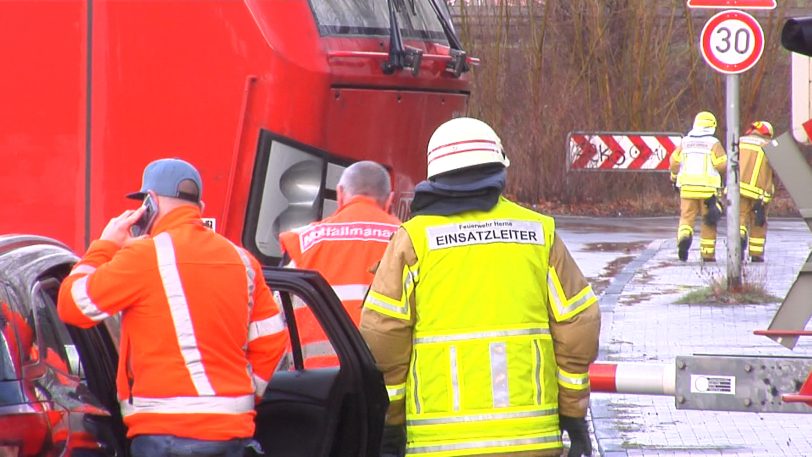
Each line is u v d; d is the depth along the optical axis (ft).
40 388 44.11
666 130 312.50
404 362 51.57
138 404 49.03
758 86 314.14
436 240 50.96
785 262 190.90
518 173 301.22
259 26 86.94
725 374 57.16
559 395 52.29
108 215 87.61
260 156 87.20
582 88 309.01
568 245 221.46
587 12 308.19
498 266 50.85
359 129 91.30
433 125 99.66
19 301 45.24
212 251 50.11
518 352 50.52
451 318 50.62
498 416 50.16
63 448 44.01
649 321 136.56
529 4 309.63
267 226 87.86
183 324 48.96
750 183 189.47
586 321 51.37
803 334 53.67
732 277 152.05
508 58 310.04
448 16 105.91
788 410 56.24
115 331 53.26
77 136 87.45
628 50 310.45
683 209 193.26
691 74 314.55
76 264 50.57
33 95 87.61
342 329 54.34
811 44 54.29
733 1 146.20
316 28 88.63
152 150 87.71
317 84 87.71
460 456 50.11
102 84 87.35
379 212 74.23
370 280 72.95
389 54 92.63
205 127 87.56
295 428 56.39
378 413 54.54
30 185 87.97
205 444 48.70
